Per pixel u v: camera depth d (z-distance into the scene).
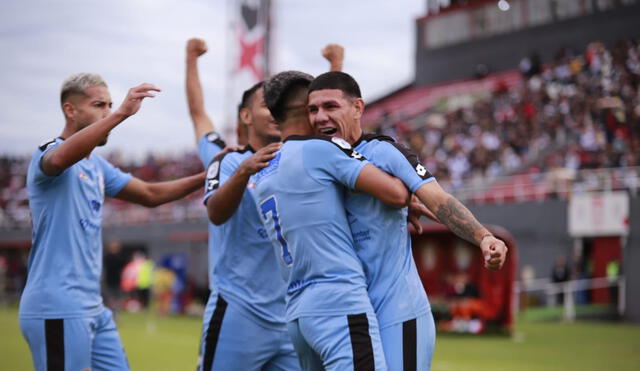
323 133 3.54
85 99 4.37
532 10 39.66
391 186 3.32
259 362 4.39
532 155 26.75
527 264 21.80
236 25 29.06
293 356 4.45
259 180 3.71
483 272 15.87
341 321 3.30
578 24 37.84
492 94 34.97
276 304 4.39
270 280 4.39
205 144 5.12
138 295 24.30
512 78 39.00
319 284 3.38
